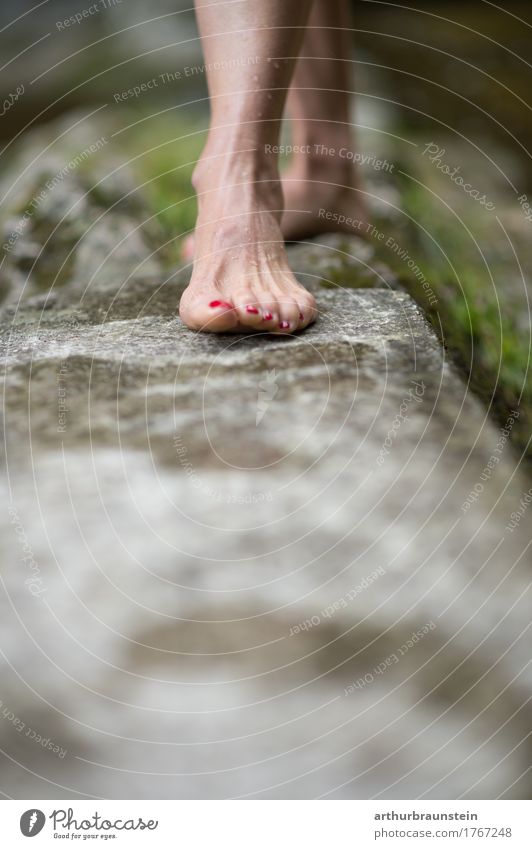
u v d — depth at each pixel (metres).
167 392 0.94
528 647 0.79
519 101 2.79
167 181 1.71
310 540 0.83
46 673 0.77
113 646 0.78
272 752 0.77
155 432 0.90
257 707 0.77
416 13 3.88
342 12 1.25
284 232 1.27
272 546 0.82
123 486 0.85
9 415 0.92
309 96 1.27
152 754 0.76
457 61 3.18
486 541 0.83
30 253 1.44
